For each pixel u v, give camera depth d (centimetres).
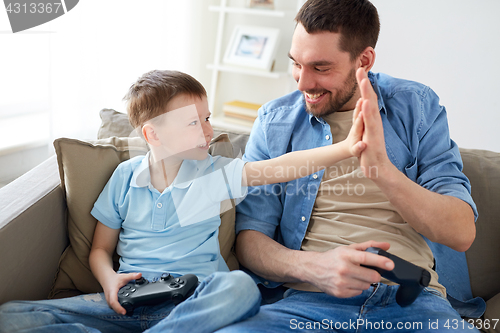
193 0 234
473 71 213
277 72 246
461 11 207
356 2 99
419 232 94
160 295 86
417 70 224
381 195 101
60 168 104
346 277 84
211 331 77
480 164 118
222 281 82
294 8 254
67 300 89
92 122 191
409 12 217
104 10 189
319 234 104
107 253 102
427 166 102
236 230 113
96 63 187
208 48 268
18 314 79
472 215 94
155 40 219
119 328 90
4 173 172
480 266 112
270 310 92
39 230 95
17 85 196
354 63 101
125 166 106
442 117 106
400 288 83
